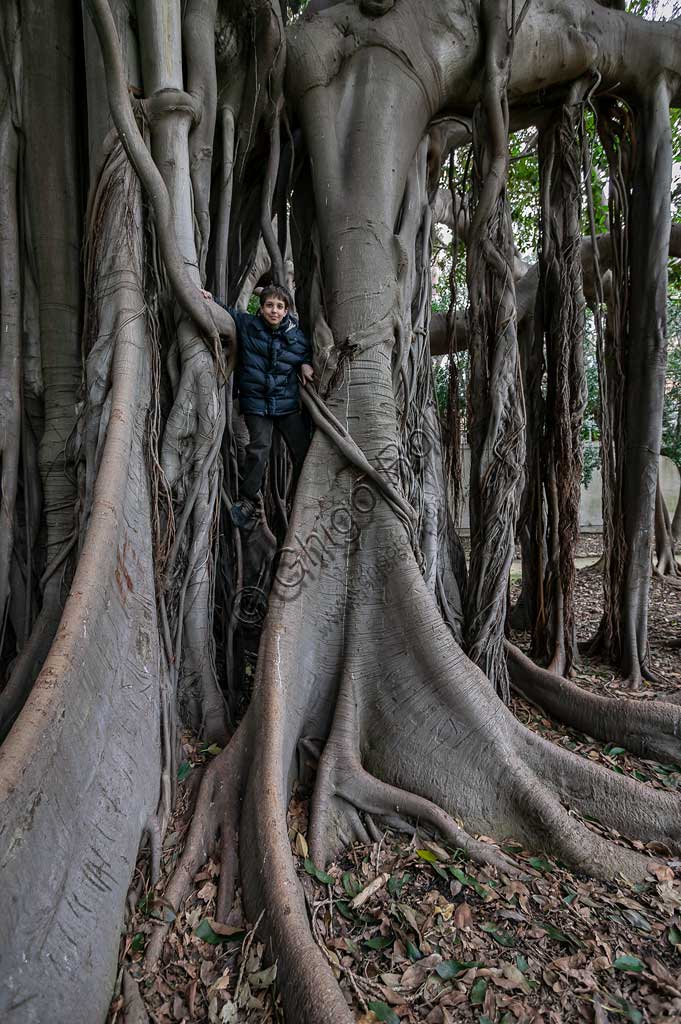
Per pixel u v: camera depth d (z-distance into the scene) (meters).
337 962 2.13
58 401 3.43
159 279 3.26
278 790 2.59
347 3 3.92
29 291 3.52
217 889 2.45
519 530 6.51
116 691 2.51
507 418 4.32
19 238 3.51
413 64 3.82
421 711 3.20
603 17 4.52
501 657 4.39
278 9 3.65
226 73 3.88
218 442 3.42
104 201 3.09
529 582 6.73
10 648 3.54
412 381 4.07
